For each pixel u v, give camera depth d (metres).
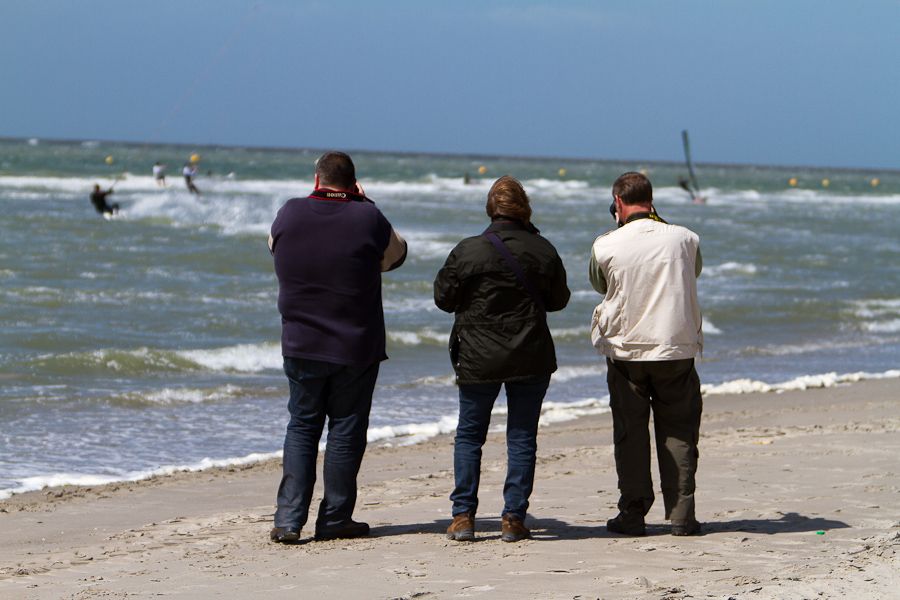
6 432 33.03
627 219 18.48
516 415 18.72
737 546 17.61
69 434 33.25
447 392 43.12
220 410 38.19
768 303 75.12
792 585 14.16
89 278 71.25
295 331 18.80
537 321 18.17
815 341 62.00
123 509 24.22
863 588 13.97
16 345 48.47
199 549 19.38
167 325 55.97
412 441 34.03
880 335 65.06
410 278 78.75
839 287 87.50
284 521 19.28
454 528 18.81
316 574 16.47
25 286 66.19
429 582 15.55
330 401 19.45
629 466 18.89
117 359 45.19
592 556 17.09
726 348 58.50
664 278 17.75
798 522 19.69
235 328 56.22
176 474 28.52
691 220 165.38
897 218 192.88
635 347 17.94
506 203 18.38
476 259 17.95
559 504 22.81
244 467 29.59
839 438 31.41
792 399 42.47
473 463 18.88
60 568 18.02
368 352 18.91
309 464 19.50
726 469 26.20
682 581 15.04
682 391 18.33
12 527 22.22
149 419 36.19
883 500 21.92
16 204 128.25
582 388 45.22
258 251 91.06
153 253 85.56
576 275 85.62
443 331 57.38
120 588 16.17
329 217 18.67
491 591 14.80
